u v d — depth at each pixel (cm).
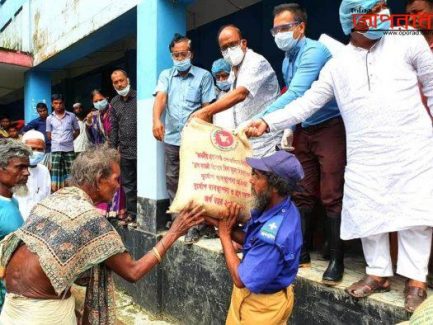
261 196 182
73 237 165
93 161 180
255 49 527
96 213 173
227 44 274
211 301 319
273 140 279
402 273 205
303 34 250
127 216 430
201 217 199
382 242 212
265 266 175
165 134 368
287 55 261
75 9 536
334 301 232
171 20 385
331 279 232
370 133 203
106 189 184
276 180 178
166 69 379
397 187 199
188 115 354
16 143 238
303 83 238
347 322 226
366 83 204
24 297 170
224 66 354
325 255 286
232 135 217
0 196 234
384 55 203
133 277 182
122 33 497
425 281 204
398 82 199
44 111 674
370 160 204
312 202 268
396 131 198
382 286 219
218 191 200
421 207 196
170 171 370
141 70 398
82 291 199
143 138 394
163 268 366
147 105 388
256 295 188
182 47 344
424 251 203
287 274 184
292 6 246
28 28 736
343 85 212
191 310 339
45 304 169
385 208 201
